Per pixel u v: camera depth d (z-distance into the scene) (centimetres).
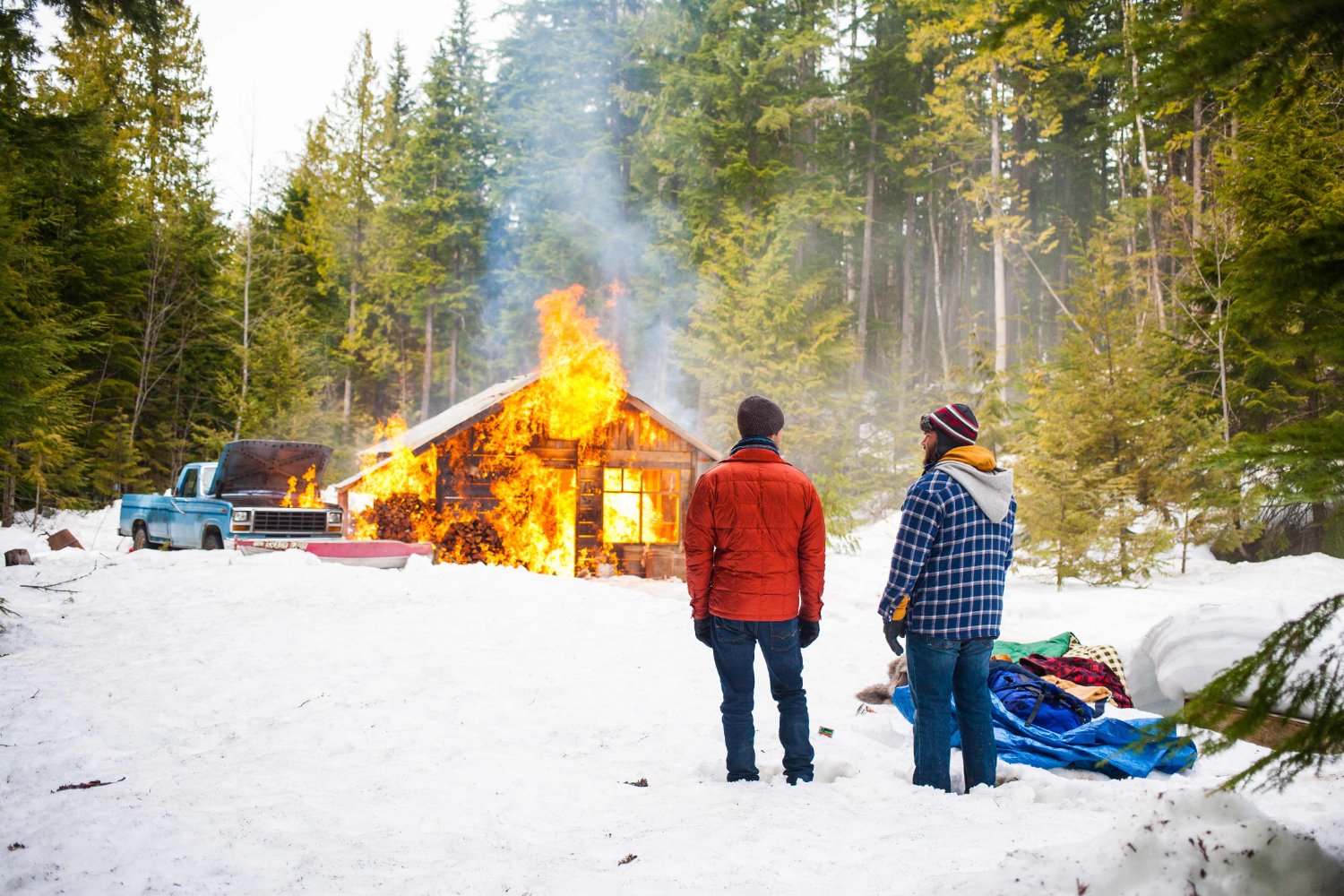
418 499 1644
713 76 3828
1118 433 1463
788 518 439
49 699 600
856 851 317
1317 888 210
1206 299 1560
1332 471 192
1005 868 250
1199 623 560
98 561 1223
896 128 3925
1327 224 197
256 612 926
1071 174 4453
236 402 3186
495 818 380
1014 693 516
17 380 800
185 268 3166
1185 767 446
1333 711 186
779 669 442
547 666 730
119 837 348
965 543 416
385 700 615
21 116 949
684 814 377
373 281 4706
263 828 361
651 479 1789
